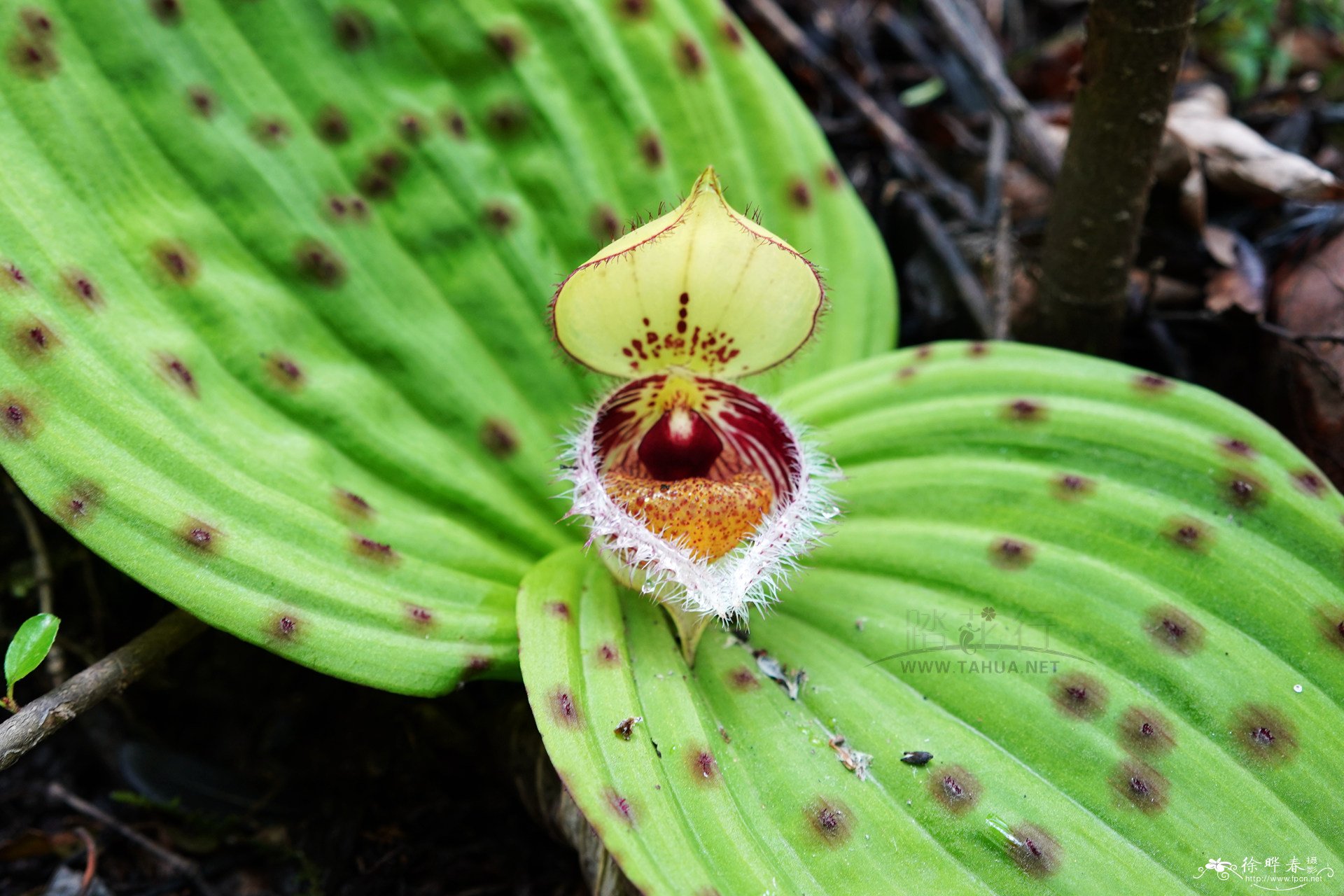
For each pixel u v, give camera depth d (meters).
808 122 0.24
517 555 0.21
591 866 0.20
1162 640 0.19
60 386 0.19
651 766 0.18
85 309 0.19
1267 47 0.28
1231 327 0.24
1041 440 0.21
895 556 0.21
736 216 0.19
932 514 0.21
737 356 0.20
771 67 0.24
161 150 0.21
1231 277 0.24
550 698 0.19
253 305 0.21
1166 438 0.20
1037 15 0.32
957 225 0.27
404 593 0.20
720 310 0.20
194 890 0.22
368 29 0.22
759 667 0.20
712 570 0.20
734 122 0.23
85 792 0.23
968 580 0.20
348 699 0.23
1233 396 0.24
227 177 0.21
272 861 0.22
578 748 0.18
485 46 0.22
